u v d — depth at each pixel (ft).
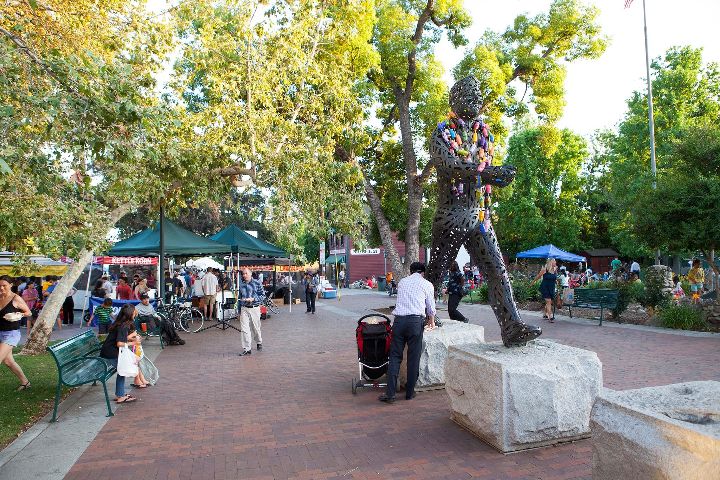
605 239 141.38
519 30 62.03
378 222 64.59
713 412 9.96
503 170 18.11
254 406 21.74
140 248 52.47
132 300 46.78
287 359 33.06
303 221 41.16
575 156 123.24
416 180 58.65
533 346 17.90
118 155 18.12
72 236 19.21
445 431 17.44
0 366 30.14
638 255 121.19
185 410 21.44
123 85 16.55
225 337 45.55
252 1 39.11
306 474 14.29
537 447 15.53
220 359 33.94
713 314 39.86
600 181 132.05
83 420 20.18
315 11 47.57
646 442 9.45
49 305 35.58
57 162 19.67
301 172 40.73
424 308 21.61
